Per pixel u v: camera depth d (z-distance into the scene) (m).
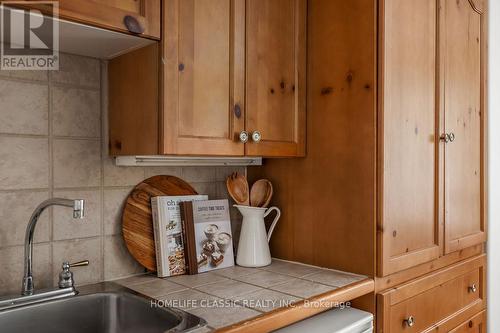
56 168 1.30
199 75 1.25
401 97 1.54
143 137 1.25
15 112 1.23
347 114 1.51
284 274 1.49
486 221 2.15
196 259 1.52
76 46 1.25
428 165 1.69
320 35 1.58
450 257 1.86
